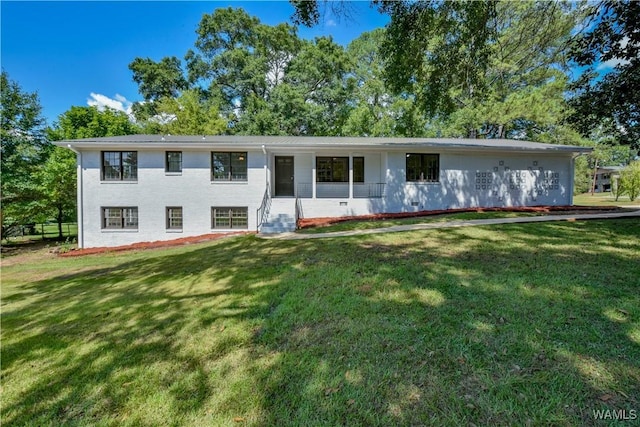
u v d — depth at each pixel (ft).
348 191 46.03
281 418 6.59
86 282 20.80
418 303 11.51
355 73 90.17
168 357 9.46
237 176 41.01
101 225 39.22
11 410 7.75
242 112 88.99
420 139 49.62
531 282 13.03
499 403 6.42
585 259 16.39
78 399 7.95
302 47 87.66
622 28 22.68
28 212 49.80
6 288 21.26
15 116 56.59
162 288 16.92
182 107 81.41
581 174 105.50
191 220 40.06
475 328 9.45
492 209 40.37
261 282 15.76
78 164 38.75
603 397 6.41
